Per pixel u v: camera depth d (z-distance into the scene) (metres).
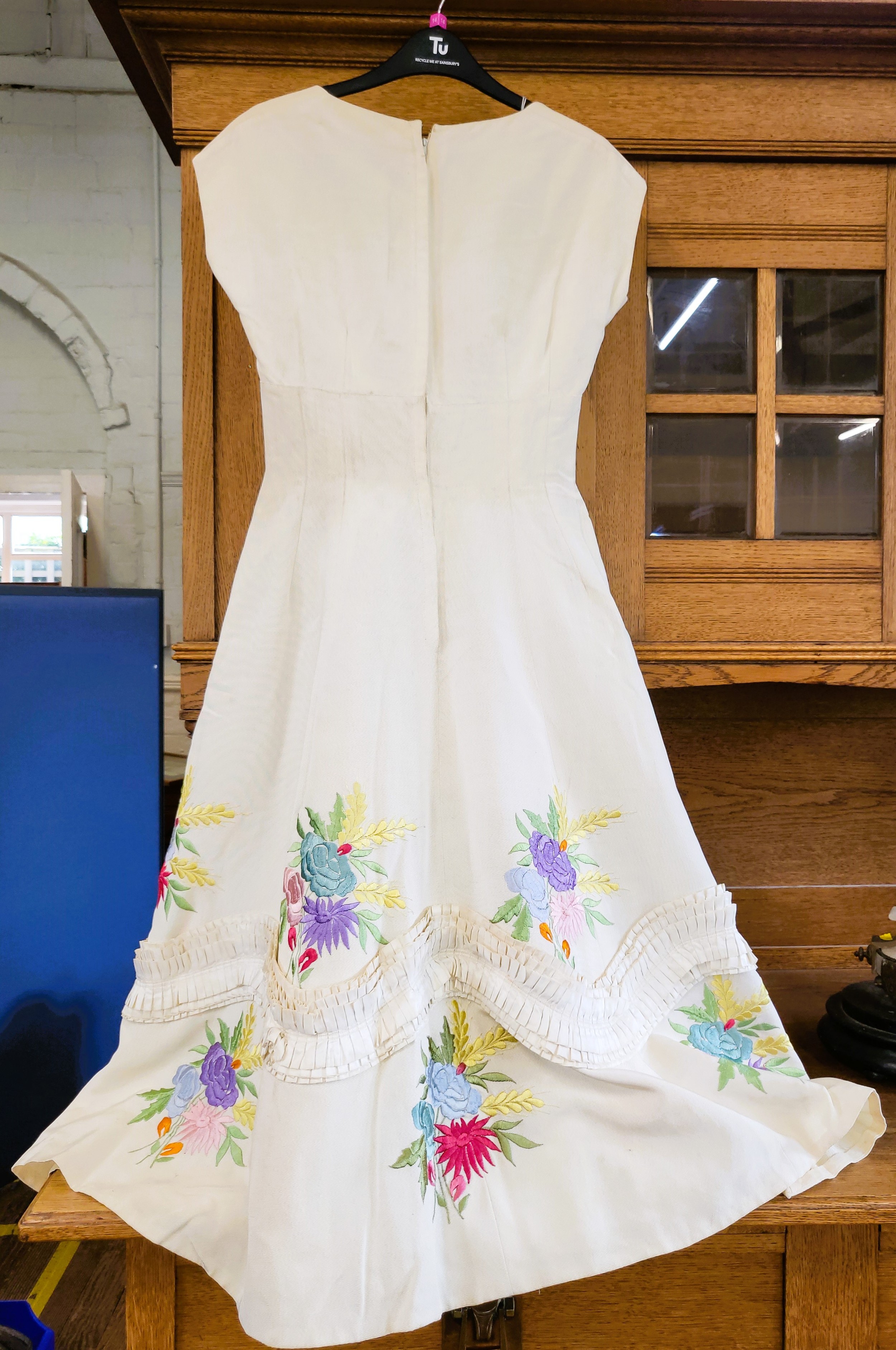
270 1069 0.54
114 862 1.14
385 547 0.67
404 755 0.64
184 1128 0.63
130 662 1.12
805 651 0.78
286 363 0.67
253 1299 0.50
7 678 1.09
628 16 0.72
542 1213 0.57
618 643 0.70
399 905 0.59
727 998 0.67
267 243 0.67
